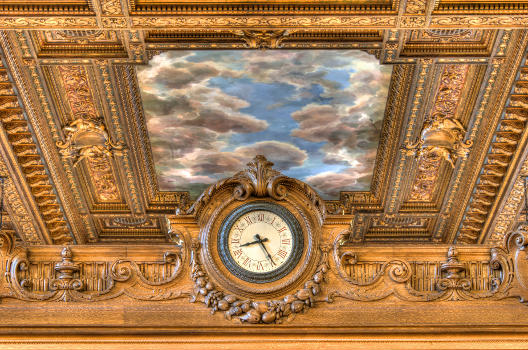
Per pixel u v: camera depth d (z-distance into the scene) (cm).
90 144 1524
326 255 842
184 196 1742
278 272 834
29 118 1420
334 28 1230
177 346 815
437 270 848
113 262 837
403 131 1522
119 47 1315
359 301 829
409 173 1633
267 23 1214
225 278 830
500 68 1355
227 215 855
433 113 1482
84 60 1325
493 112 1445
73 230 1745
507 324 822
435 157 1587
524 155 1504
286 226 854
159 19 1199
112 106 1449
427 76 1385
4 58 1296
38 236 1727
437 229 1789
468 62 1340
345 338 818
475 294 832
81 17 1191
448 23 1212
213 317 820
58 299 823
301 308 820
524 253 842
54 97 1410
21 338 809
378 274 837
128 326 815
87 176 1631
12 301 820
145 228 1805
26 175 1545
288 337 813
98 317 819
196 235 852
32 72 1342
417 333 823
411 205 1741
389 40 1298
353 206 1753
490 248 850
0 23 1193
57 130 1470
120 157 1575
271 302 821
